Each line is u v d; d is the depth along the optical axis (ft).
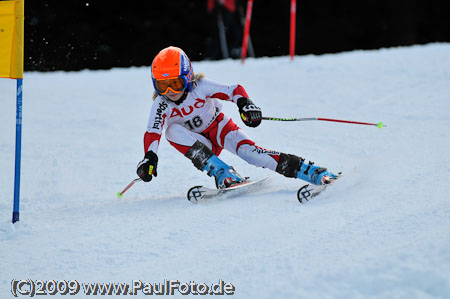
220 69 124.67
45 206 49.88
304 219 38.01
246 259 33.12
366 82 97.45
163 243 37.11
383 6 247.09
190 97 47.93
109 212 45.34
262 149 47.96
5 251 37.73
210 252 34.88
